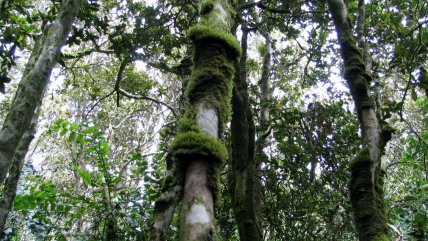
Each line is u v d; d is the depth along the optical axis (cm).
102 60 1312
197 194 197
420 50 509
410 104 1112
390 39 632
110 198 654
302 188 648
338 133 647
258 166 655
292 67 1021
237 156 489
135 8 764
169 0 778
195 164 208
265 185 644
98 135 629
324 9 755
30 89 319
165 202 465
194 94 244
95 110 1519
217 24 278
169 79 1383
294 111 647
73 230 866
